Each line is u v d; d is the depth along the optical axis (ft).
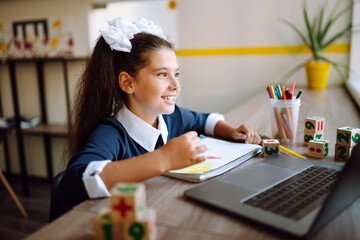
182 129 3.72
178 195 2.00
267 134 3.59
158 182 2.23
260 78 8.79
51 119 11.26
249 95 8.99
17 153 11.76
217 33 8.93
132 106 3.11
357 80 7.61
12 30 11.15
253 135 3.31
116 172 2.08
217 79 9.19
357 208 1.81
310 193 1.93
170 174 2.31
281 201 1.82
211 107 9.40
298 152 2.95
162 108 3.02
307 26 7.50
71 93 10.69
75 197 2.05
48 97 11.11
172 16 9.59
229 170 2.50
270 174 2.26
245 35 8.70
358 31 7.57
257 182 2.11
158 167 2.10
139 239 1.37
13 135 11.64
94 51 3.14
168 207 1.83
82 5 10.00
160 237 1.52
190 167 2.40
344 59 7.94
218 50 9.02
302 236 1.48
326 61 7.44
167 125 3.56
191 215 1.73
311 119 3.10
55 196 2.54
